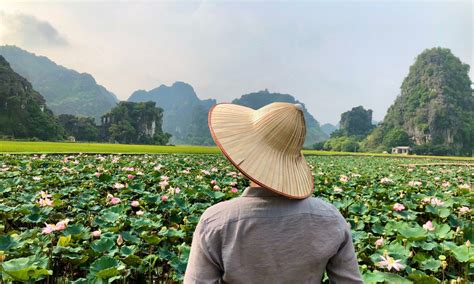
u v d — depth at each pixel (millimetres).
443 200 6945
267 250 1446
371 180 10789
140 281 3311
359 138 145750
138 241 3877
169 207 5426
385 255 3197
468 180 12719
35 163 10781
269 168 1548
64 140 102125
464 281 3359
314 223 1498
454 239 4359
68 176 8352
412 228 4203
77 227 4008
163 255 3486
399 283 2877
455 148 112250
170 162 14094
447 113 113062
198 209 5359
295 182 1551
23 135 90875
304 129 1636
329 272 1606
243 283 1458
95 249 3465
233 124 1667
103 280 2811
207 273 1499
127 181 7906
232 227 1468
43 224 4781
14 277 2594
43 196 5270
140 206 5582
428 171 15477
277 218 1474
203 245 1503
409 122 120188
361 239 4164
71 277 3389
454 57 124312
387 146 118500
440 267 3604
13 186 6852
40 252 3404
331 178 10336
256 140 1609
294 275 1466
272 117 1605
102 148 32812
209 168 12234
